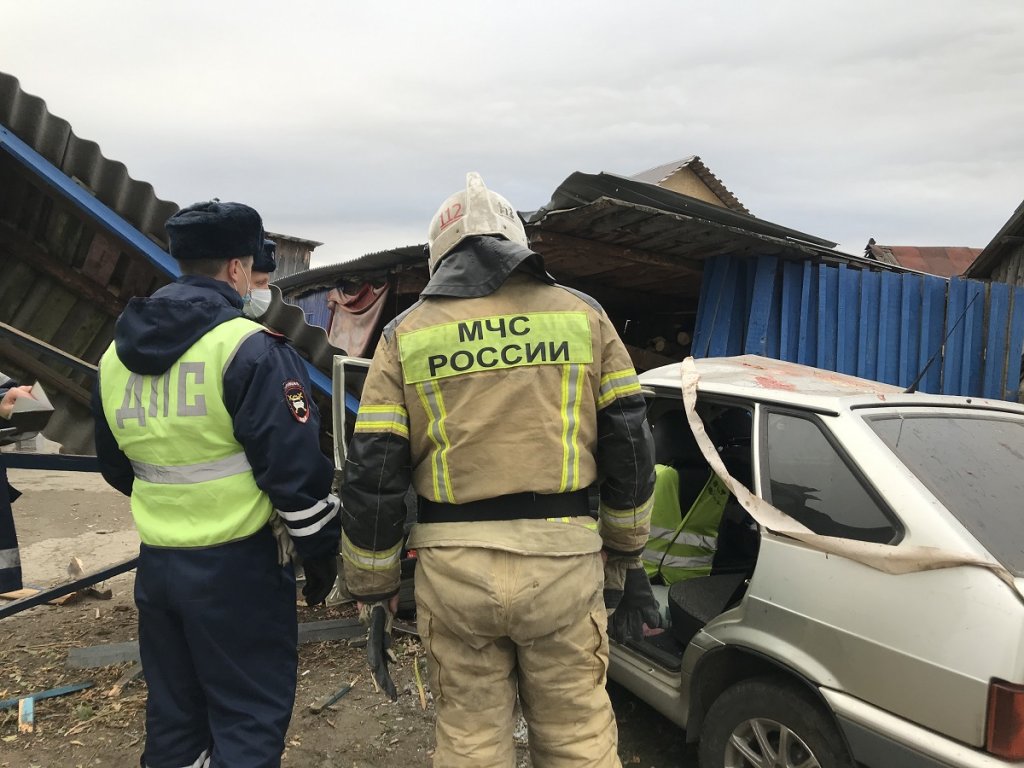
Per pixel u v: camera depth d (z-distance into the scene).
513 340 1.50
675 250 5.85
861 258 6.20
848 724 1.78
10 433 2.30
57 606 4.19
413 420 1.53
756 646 2.05
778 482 2.27
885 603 1.78
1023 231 9.34
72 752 2.57
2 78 2.91
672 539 3.13
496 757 1.50
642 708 3.02
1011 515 1.96
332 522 1.77
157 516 1.72
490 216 1.63
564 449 1.49
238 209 1.87
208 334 1.70
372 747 2.64
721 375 2.84
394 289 8.27
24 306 3.90
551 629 1.46
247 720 1.69
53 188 3.37
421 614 1.52
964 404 2.49
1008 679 1.53
